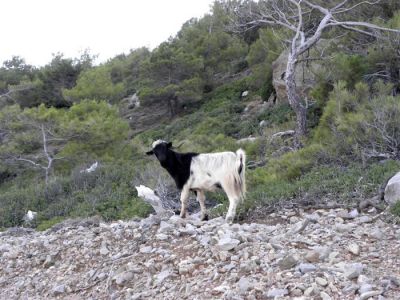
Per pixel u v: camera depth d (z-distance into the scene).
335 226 8.01
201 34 42.12
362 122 12.26
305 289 5.59
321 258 6.52
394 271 6.01
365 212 9.02
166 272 7.07
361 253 6.74
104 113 28.62
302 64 20.16
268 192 10.95
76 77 46.38
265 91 28.45
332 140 12.91
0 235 13.34
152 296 6.59
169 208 13.84
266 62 28.22
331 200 9.89
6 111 27.42
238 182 9.30
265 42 29.59
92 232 9.82
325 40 19.84
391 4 18.72
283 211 9.94
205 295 6.08
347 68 15.98
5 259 9.63
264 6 19.48
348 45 18.83
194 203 13.81
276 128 18.69
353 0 19.47
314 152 12.75
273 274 6.17
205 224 9.11
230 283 6.22
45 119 26.36
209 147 17.31
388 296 5.24
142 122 37.19
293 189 10.70
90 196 17.62
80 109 28.77
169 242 8.23
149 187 15.95
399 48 15.23
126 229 9.41
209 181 9.55
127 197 16.77
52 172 25.56
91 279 7.80
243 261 6.71
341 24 16.36
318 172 11.68
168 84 37.38
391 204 8.80
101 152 26.61
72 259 8.77
